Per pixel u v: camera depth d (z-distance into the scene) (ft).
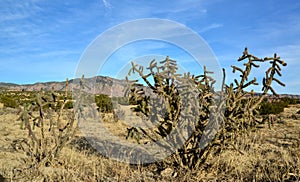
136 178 14.21
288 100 98.48
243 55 14.73
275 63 14.57
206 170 15.52
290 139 26.35
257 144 22.68
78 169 15.25
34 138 16.70
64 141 17.44
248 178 14.60
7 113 50.29
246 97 15.35
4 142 22.62
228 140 15.17
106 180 14.10
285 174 14.24
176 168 15.52
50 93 17.65
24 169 14.75
